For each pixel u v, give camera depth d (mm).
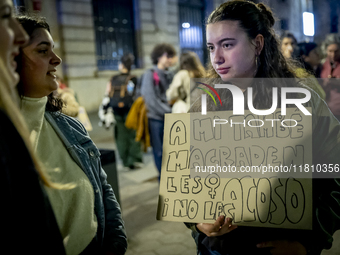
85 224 979
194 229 1196
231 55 1104
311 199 989
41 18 1025
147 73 3561
